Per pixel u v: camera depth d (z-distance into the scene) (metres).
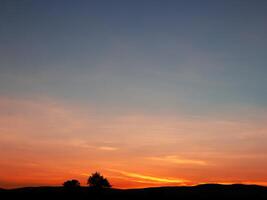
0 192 83.69
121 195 82.88
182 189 93.81
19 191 84.75
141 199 79.94
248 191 89.44
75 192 81.44
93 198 77.38
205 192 89.19
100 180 83.25
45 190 85.25
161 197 83.25
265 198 81.38
